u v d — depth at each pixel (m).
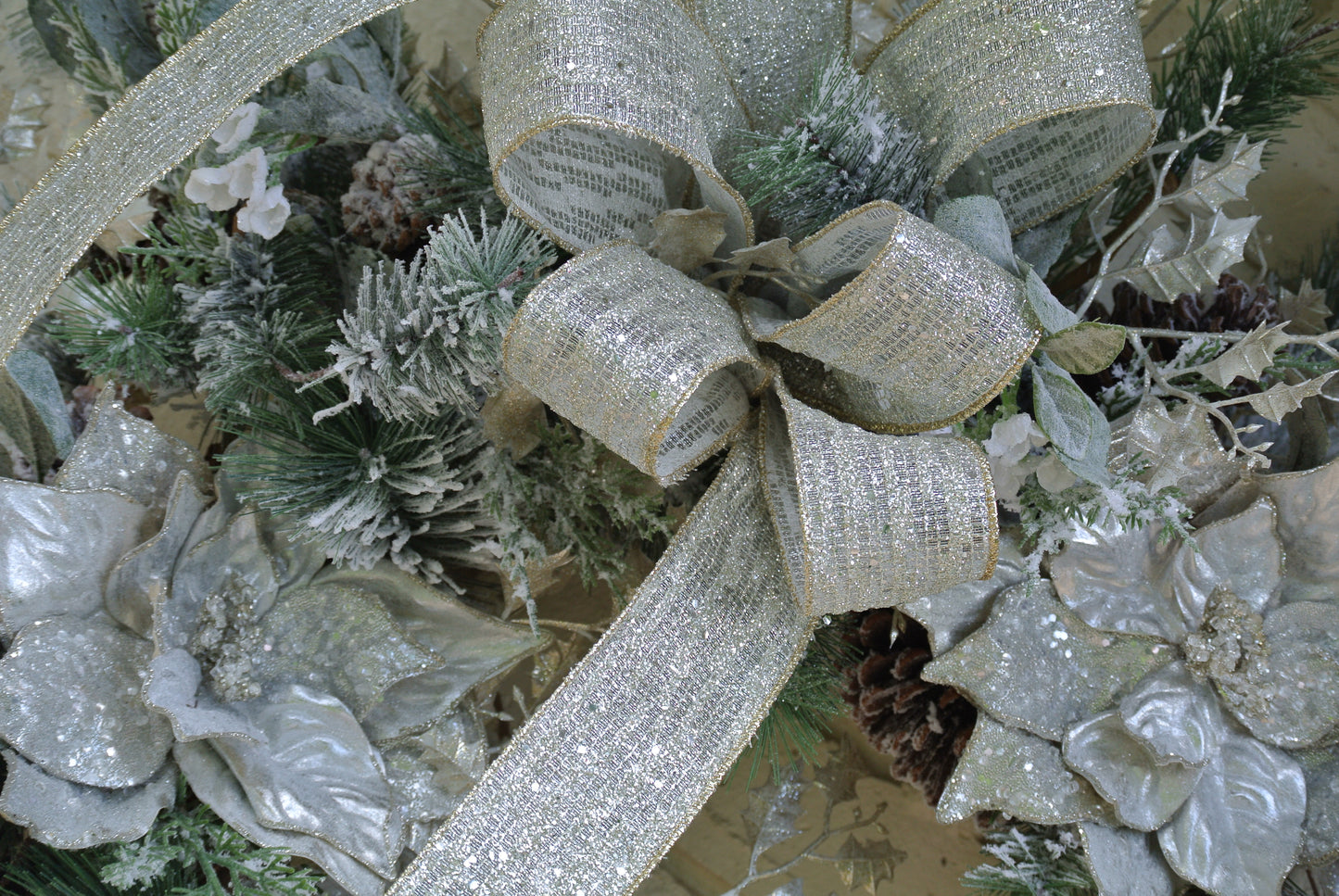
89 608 0.94
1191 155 1.04
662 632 0.92
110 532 0.94
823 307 0.87
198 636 0.95
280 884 0.94
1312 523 0.96
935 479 0.88
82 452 0.94
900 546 0.88
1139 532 0.97
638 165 0.94
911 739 1.00
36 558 0.92
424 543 0.99
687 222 0.91
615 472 0.98
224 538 0.96
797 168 0.92
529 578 0.99
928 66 0.93
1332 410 1.01
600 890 0.91
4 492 0.92
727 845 1.08
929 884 1.05
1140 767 0.96
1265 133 1.07
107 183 0.94
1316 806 0.96
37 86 1.13
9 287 0.94
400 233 1.00
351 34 1.03
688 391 0.86
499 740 1.05
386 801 0.95
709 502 0.93
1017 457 0.93
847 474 0.88
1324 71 1.08
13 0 1.12
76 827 0.91
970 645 0.96
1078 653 0.97
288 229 1.01
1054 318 0.89
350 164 1.06
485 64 0.91
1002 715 0.96
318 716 0.95
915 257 0.87
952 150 0.92
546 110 0.88
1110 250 0.95
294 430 0.97
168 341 0.98
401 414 0.94
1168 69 1.14
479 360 0.93
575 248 0.93
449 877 0.91
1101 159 0.95
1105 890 0.95
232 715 0.94
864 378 0.90
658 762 0.92
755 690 0.93
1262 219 1.12
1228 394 1.01
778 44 0.96
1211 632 0.97
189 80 0.94
